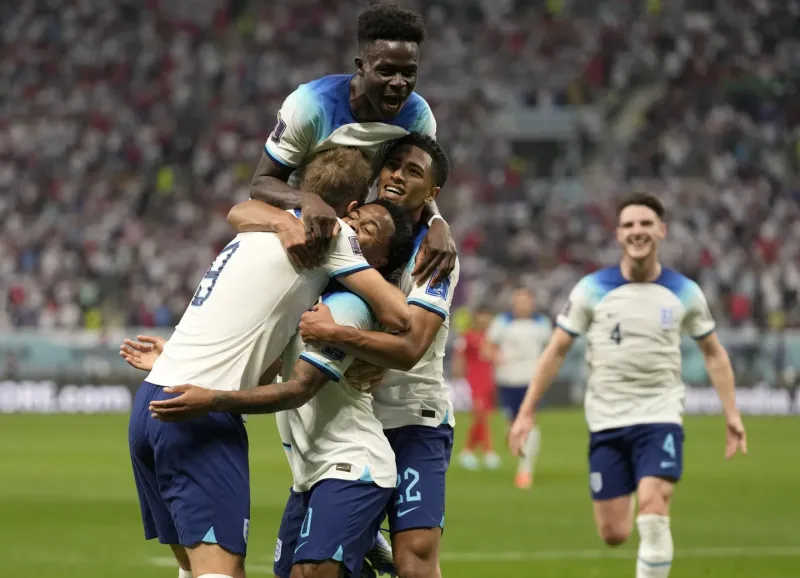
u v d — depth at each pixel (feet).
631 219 30.73
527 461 56.95
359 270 19.79
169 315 110.11
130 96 140.15
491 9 151.84
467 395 106.22
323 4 153.89
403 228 20.85
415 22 20.76
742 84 142.51
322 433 20.33
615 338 30.60
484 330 67.36
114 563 34.63
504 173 131.95
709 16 149.69
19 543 38.32
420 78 143.54
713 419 103.09
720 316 112.06
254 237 19.95
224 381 19.25
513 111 140.46
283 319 19.80
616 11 150.92
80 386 103.50
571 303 31.24
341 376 19.79
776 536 41.57
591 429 31.04
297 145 21.52
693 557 36.94
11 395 103.30
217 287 19.71
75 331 107.45
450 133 137.18
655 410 30.12
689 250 118.83
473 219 124.88
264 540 38.81
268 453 70.44
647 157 133.28
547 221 124.67
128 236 118.93
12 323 108.99
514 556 36.73
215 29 150.82
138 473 20.44
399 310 19.83
